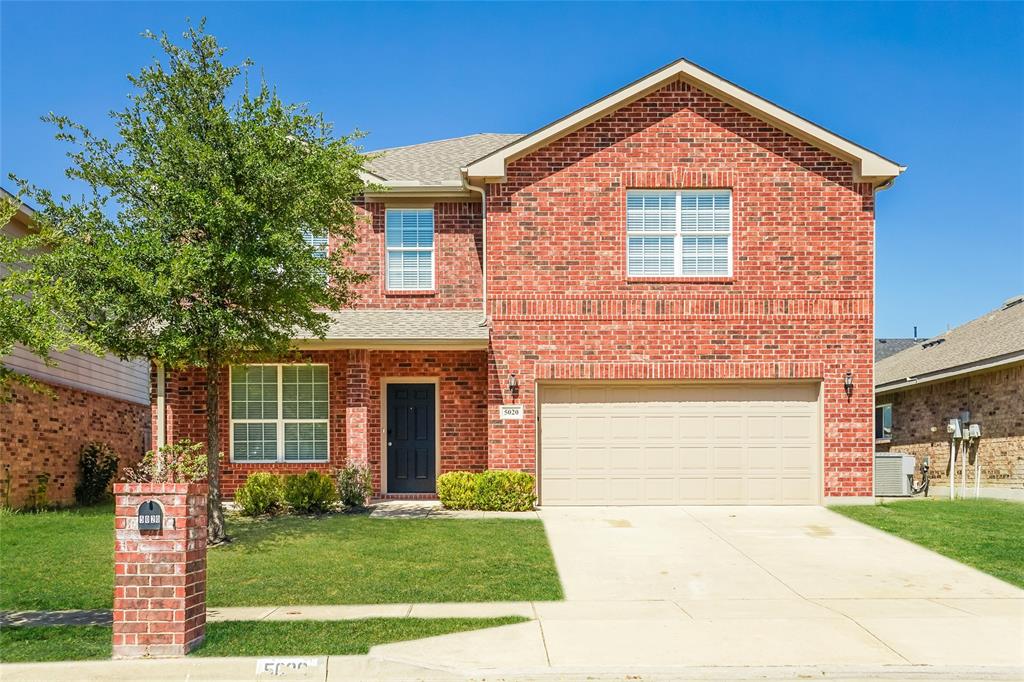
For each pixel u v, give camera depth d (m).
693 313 16.55
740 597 10.31
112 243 12.48
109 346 12.70
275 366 18.00
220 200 12.31
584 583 10.94
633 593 10.46
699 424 16.75
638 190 16.77
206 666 7.49
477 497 16.09
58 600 9.88
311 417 17.98
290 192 12.88
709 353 16.50
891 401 26.83
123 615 7.75
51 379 18.44
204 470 12.15
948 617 9.35
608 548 12.90
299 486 16.14
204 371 17.84
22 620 9.13
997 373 19.75
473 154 20.80
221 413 17.92
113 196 12.98
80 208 12.80
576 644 8.29
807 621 9.17
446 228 18.44
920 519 15.12
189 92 13.03
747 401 16.73
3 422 16.22
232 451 17.94
